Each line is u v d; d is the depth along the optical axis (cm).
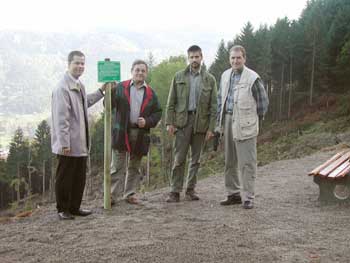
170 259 436
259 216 616
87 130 614
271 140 3397
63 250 466
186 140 709
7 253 463
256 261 432
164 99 3653
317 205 693
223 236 516
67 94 580
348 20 5019
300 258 440
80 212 626
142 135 684
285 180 974
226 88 680
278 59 5306
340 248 473
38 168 6172
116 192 692
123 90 678
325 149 1730
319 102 4322
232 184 699
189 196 743
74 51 592
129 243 488
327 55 4884
